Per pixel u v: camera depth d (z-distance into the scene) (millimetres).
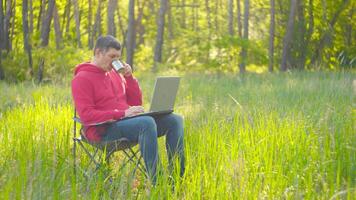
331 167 5391
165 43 33062
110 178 5551
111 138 5941
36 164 5203
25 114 8641
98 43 6203
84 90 6055
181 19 46938
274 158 5922
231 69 28406
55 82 16031
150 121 5805
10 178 4812
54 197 4680
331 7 30859
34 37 21109
